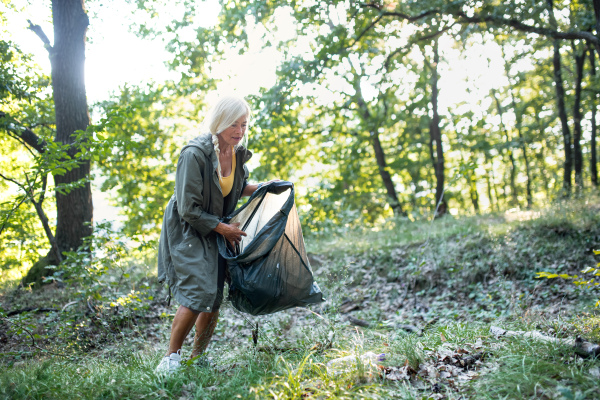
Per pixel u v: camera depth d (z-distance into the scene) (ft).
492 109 61.00
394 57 33.17
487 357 8.46
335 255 24.44
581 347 7.73
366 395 6.88
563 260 18.63
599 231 20.24
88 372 8.97
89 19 24.11
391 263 22.09
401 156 57.67
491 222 27.43
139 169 46.73
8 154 43.65
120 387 7.73
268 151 48.03
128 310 14.51
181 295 8.87
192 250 9.04
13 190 44.62
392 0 28.81
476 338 9.71
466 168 18.48
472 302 17.57
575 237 20.27
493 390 6.79
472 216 32.76
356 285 21.03
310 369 8.07
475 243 21.65
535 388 6.48
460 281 19.08
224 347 11.82
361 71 35.09
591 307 12.56
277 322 14.65
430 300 18.54
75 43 22.59
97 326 14.08
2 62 24.17
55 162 13.99
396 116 49.57
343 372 7.79
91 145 14.71
